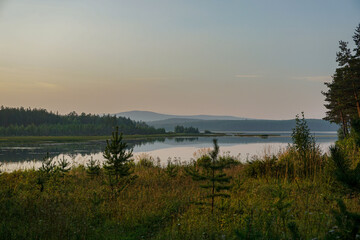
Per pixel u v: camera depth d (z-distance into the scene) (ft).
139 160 75.05
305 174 38.81
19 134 503.20
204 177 23.77
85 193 34.27
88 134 541.75
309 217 20.76
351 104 109.50
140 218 24.98
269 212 21.84
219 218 22.67
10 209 25.99
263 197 28.89
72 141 310.65
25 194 31.32
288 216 20.42
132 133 586.86
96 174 48.73
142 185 40.65
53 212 24.68
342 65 122.21
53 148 195.62
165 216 25.52
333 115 152.15
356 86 105.19
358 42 104.83
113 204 28.78
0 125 610.65
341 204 12.78
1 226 21.12
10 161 106.73
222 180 23.47
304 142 44.34
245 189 33.30
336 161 14.43
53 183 38.58
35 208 26.45
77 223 22.85
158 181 43.80
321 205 23.90
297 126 45.73
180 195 32.94
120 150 39.75
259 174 42.22
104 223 24.17
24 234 19.99
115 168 39.73
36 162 101.71
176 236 19.57
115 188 36.09
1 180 39.42
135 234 21.71
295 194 28.09
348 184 13.35
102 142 289.94
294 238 15.15
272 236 17.33
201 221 22.09
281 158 45.65
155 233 21.70
